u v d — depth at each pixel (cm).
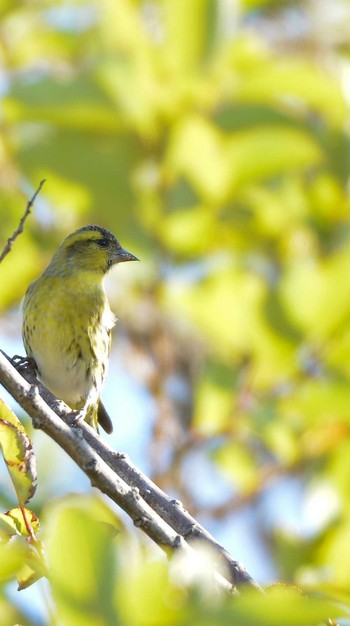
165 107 1098
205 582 452
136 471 757
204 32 1070
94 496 682
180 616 434
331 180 1216
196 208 1138
